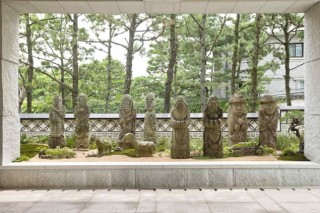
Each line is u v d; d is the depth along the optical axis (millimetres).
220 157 8391
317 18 7496
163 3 7363
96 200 6453
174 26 15430
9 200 6449
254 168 7418
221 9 7918
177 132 8258
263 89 19219
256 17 14828
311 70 7836
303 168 7414
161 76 19875
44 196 6750
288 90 15797
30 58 16469
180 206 6059
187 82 18078
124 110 10219
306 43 8078
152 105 10516
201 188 7355
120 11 8047
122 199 6527
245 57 17703
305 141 8180
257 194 6867
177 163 7531
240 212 5695
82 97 10008
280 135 11047
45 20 16781
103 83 19312
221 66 20203
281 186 7398
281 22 16719
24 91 18250
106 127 13391
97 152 9242
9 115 7719
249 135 12961
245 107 10047
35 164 7477
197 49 18422
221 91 22812
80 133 9898
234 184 7406
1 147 7387
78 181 7422
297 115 10062
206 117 8438
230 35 18406
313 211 5723
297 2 7387
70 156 8477
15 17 8000
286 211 5727
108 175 7426
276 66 16859
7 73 7629
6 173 7371
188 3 7402
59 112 9859
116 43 16609
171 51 15484
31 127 13477
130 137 9438
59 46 17453
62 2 7344
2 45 7367
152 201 6387
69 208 5938
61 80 17812
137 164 7477
